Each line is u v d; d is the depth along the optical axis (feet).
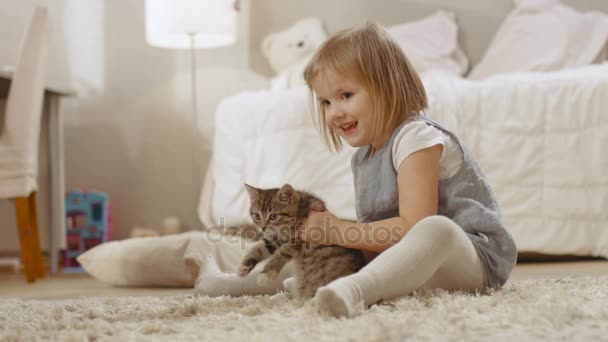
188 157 14.52
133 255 8.18
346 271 4.60
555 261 9.33
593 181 8.96
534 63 12.17
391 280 3.90
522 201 9.16
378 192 4.95
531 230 9.05
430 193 4.58
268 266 4.73
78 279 10.36
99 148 14.60
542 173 9.16
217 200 10.91
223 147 11.03
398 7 14.38
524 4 13.12
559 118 9.17
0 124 11.79
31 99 10.08
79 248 12.46
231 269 7.79
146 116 14.64
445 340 3.10
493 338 3.13
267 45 14.11
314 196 5.21
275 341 3.19
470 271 4.49
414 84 5.03
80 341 3.49
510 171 9.21
